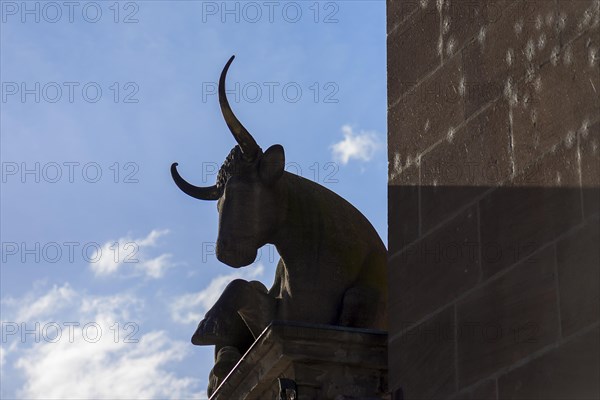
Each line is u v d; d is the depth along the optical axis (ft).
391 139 38.65
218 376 41.57
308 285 41.81
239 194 41.93
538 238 32.58
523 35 34.81
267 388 38.83
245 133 42.27
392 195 37.96
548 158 32.96
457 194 35.58
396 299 36.60
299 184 43.06
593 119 31.99
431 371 34.65
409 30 39.32
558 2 33.88
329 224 42.55
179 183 44.42
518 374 32.04
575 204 31.83
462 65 36.73
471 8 36.99
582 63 32.68
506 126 34.58
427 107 37.65
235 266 41.52
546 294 31.89
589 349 30.42
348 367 37.83
